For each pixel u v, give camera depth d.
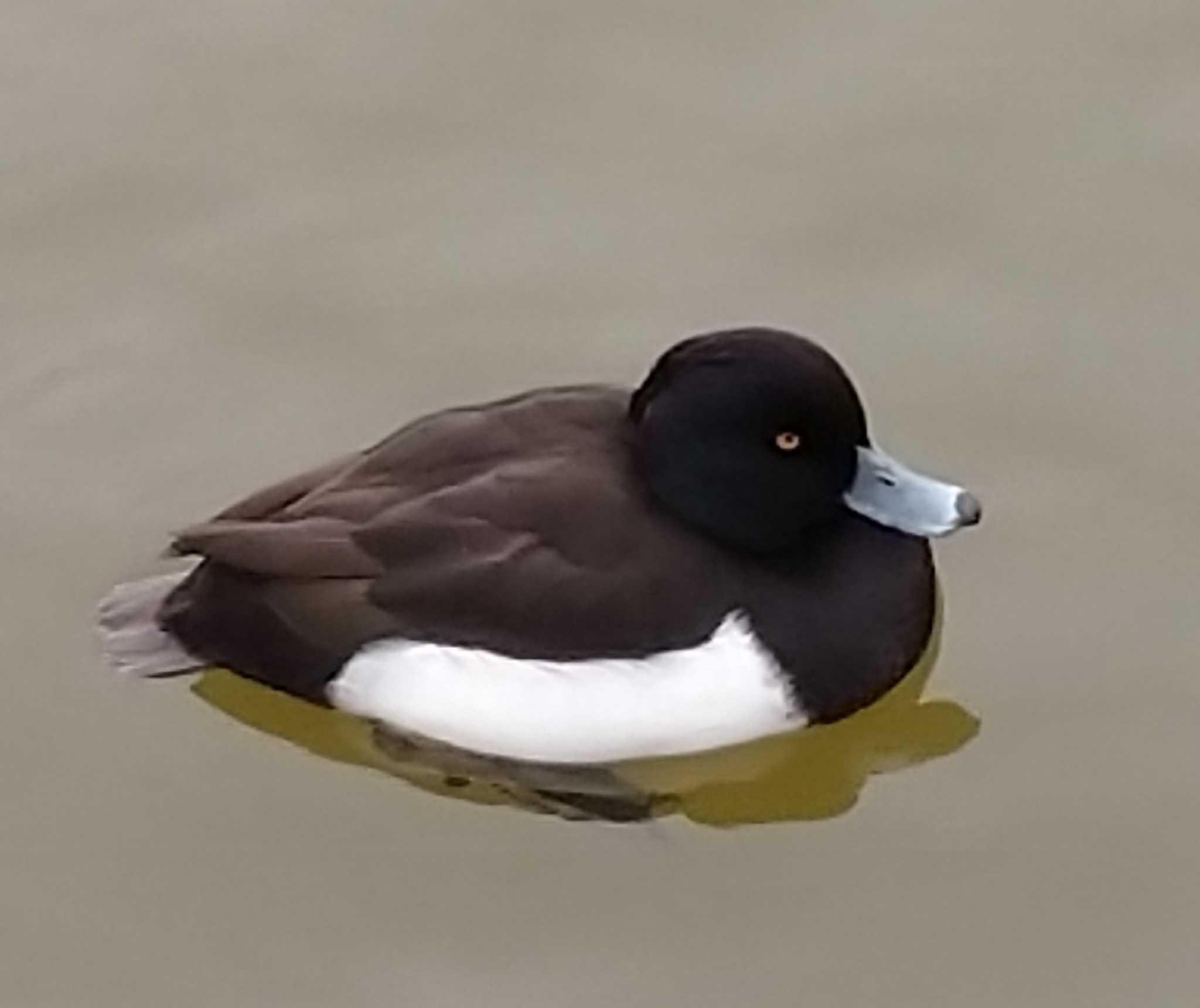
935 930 10.92
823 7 14.41
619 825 11.38
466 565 10.83
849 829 11.34
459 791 11.51
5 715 11.81
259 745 11.71
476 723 11.03
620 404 11.38
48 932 11.05
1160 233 13.40
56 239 13.72
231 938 11.01
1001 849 11.19
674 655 10.79
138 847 11.35
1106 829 11.21
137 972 10.89
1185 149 13.72
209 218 13.77
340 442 12.81
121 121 14.16
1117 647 11.83
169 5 14.58
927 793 11.41
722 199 13.72
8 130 14.14
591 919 11.02
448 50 14.38
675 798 11.34
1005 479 12.48
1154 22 14.23
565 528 10.88
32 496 12.64
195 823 11.44
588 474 11.02
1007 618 11.96
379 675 10.98
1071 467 12.50
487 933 10.98
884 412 12.73
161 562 12.30
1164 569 12.09
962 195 13.62
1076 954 10.80
